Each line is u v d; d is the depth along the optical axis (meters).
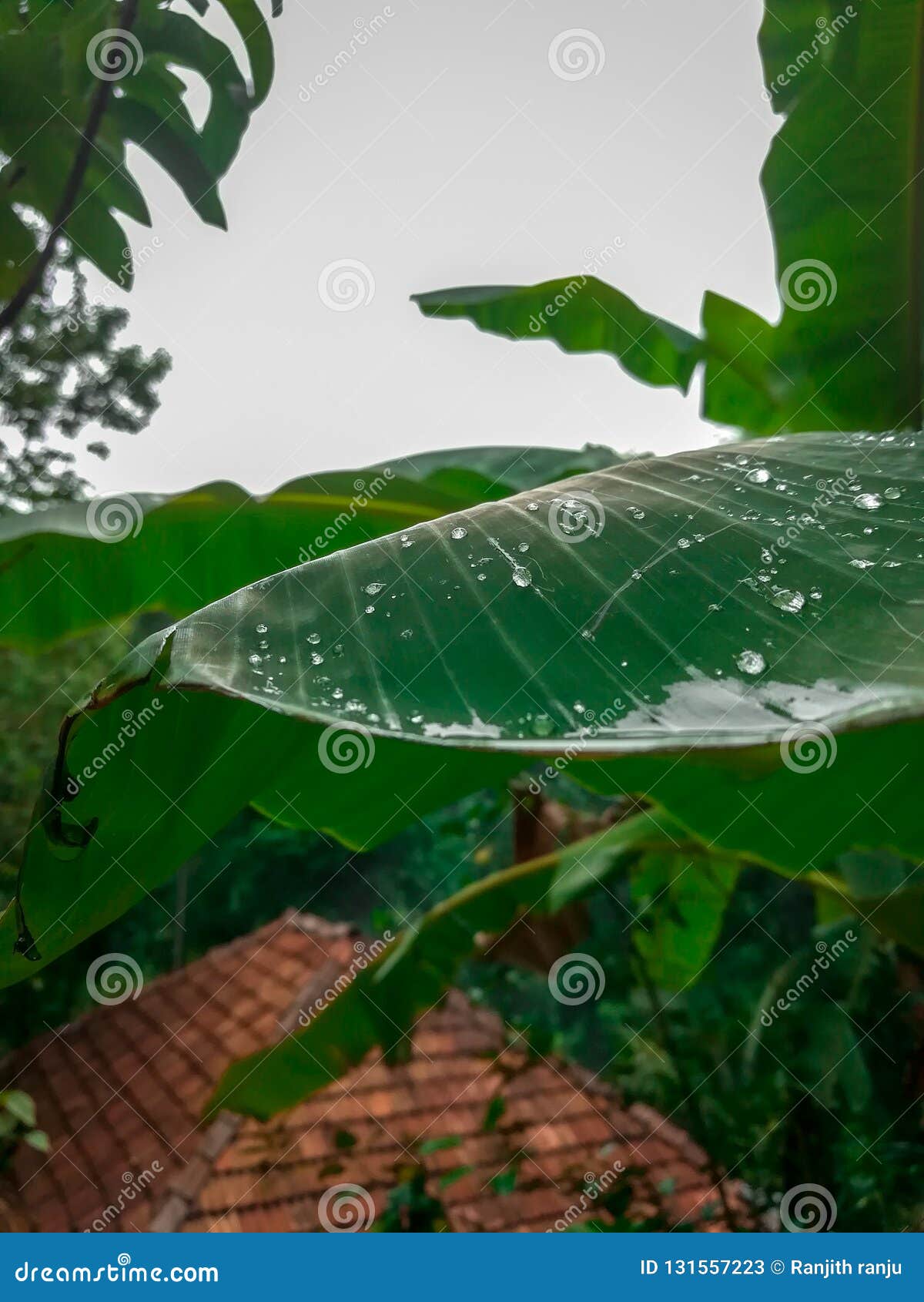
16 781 4.21
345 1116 4.21
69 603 2.16
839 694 0.76
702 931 2.91
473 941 2.60
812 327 2.20
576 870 2.56
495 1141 3.96
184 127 2.41
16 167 2.38
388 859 8.73
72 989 6.96
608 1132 4.08
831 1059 2.74
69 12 2.31
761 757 1.06
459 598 0.99
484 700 0.82
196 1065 5.43
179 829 1.18
